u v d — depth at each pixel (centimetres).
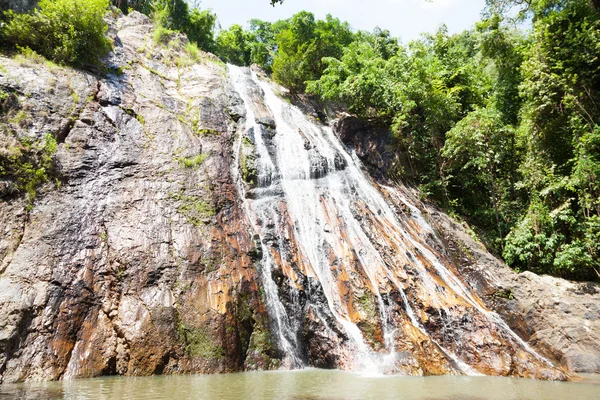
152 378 751
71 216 954
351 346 993
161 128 1330
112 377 755
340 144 2069
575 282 1332
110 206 1025
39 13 1349
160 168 1191
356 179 1772
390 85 2120
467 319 1123
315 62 2617
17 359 707
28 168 972
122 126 1252
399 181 1967
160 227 1034
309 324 1035
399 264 1293
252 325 965
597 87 1573
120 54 1592
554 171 1590
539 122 1669
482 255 1553
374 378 812
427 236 1572
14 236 861
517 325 1261
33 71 1212
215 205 1183
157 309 870
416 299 1167
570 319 1205
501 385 770
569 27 1633
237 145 1519
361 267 1221
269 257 1145
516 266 1573
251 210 1304
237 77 2081
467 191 2016
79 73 1338
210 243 1059
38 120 1087
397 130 2025
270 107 1992
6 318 728
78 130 1148
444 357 991
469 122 1852
